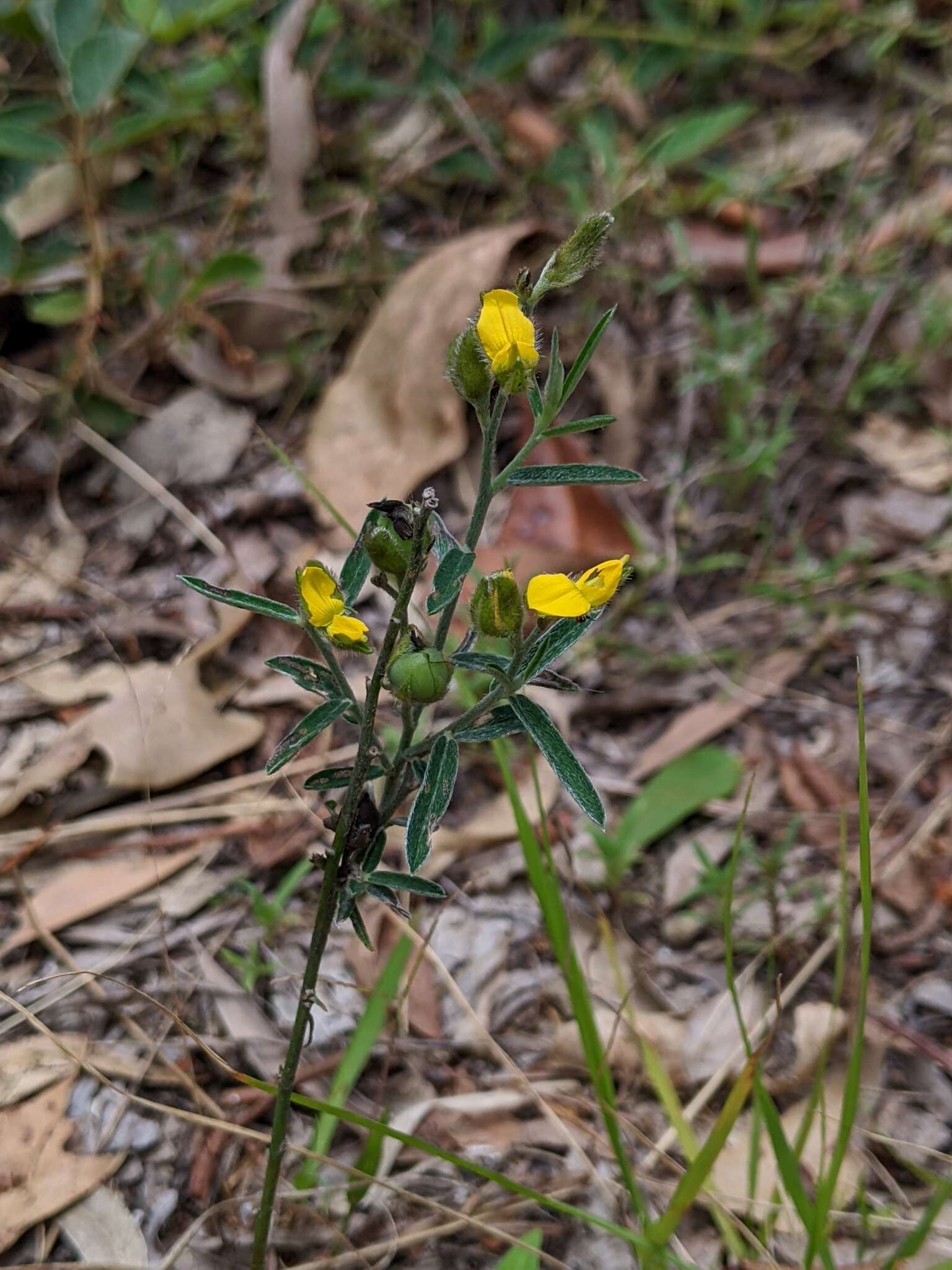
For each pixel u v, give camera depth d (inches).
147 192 29.5
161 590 24.1
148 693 22.0
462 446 25.3
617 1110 19.7
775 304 29.0
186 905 21.0
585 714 23.6
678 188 31.1
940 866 21.6
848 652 24.7
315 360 28.0
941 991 20.8
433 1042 20.3
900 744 23.1
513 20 35.9
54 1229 18.8
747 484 26.4
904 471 27.6
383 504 16.2
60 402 25.4
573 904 21.3
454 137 32.3
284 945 20.8
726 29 36.3
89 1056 19.8
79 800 21.4
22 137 24.6
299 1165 19.3
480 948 21.0
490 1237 19.1
